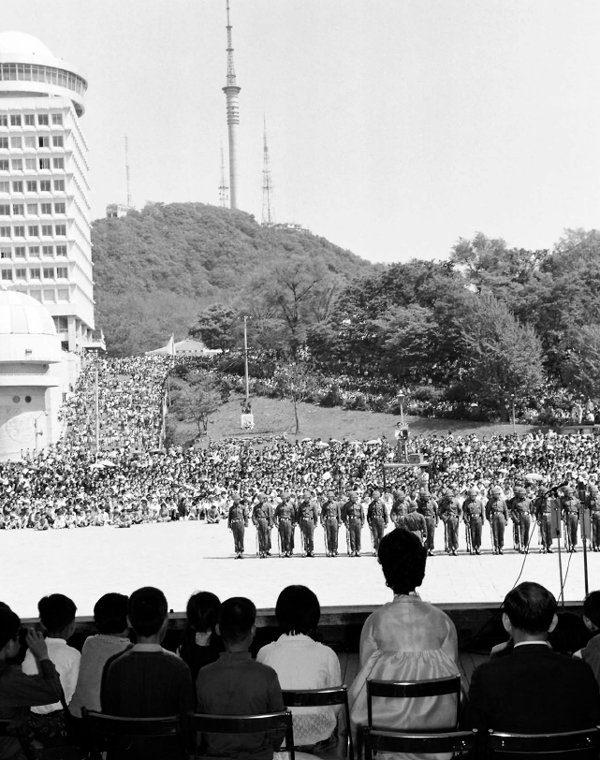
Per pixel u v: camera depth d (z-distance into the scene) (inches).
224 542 2181.3
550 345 5600.4
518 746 356.8
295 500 2201.0
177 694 409.4
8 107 7057.1
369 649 423.5
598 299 5477.4
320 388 6033.5
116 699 411.8
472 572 1503.4
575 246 6215.6
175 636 686.5
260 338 6948.8
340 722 462.3
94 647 470.6
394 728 409.7
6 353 4399.6
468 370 5369.1
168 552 1993.1
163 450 4549.7
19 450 4471.0
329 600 1274.6
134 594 423.2
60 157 7126.0
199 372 6501.0
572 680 375.9
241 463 3597.4
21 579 1599.4
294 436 5403.5
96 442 4399.6
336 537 1887.3
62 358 5324.8
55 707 489.1
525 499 1790.1
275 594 1336.1
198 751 403.9
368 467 3282.5
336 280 7357.3
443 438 4345.5
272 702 402.6
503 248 6432.1
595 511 1749.5
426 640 416.2
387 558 427.5
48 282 7135.8
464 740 366.0
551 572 1470.2
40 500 2901.1
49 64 7731.3
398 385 5831.7
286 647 442.6
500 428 5002.5
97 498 2893.7
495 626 712.4
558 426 4785.9
